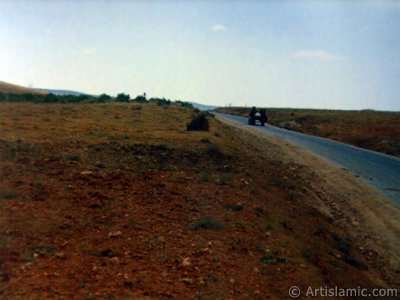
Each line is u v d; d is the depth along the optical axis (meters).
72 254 6.64
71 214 8.33
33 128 16.78
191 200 10.38
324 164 21.56
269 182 14.43
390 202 15.67
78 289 5.51
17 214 7.88
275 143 26.91
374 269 10.16
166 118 25.47
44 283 5.52
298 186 15.59
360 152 28.91
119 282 5.89
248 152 19.06
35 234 7.16
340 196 15.74
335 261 9.36
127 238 7.61
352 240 11.70
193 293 5.96
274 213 10.98
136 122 22.20
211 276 6.60
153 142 15.59
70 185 10.04
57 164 11.61
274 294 6.60
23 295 5.11
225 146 17.45
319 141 33.38
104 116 24.23
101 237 7.49
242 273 7.03
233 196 11.33
